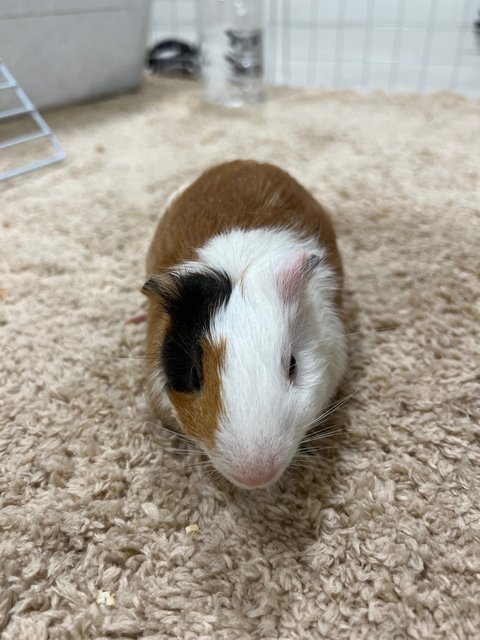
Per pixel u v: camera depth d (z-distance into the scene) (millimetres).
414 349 227
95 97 586
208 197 228
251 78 575
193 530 166
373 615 139
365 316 245
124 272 292
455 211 322
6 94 500
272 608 143
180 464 186
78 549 161
